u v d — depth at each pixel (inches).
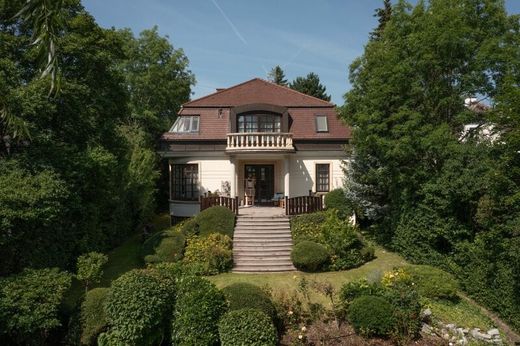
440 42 630.5
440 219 649.6
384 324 446.9
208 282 447.8
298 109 1029.2
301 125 1002.7
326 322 474.0
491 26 655.8
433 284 568.4
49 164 515.8
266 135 926.4
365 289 498.9
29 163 506.9
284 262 693.9
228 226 756.0
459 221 637.3
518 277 522.0
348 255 691.4
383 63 729.6
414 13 708.7
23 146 538.3
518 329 523.5
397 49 713.6
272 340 388.2
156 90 1381.6
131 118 1321.4
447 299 571.5
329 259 679.1
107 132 682.2
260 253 711.1
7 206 431.5
